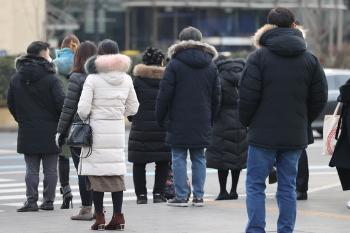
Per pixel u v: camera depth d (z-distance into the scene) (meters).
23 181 40.97
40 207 29.31
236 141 30.94
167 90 27.64
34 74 28.33
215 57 28.89
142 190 31.03
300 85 21.02
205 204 29.22
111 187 23.84
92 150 23.67
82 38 128.62
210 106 28.27
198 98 27.83
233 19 140.88
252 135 21.09
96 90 23.64
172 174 31.25
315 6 127.69
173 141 27.95
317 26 121.50
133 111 24.31
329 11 136.12
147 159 30.50
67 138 25.30
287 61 20.92
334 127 27.59
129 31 133.50
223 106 31.02
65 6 121.19
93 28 129.62
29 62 28.42
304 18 123.38
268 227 24.33
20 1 99.81
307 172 29.73
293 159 21.31
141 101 30.42
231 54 94.25
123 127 24.05
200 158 28.52
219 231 23.88
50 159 28.94
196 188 28.64
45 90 28.48
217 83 28.28
